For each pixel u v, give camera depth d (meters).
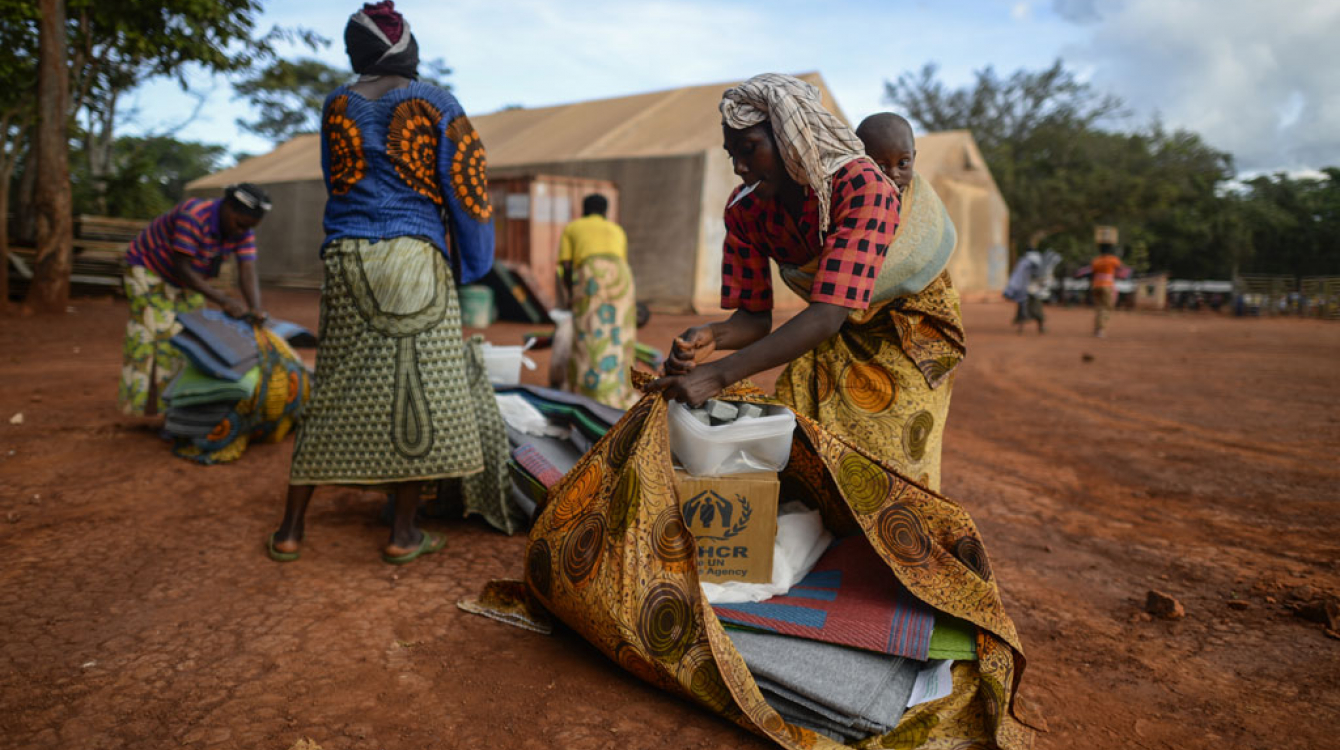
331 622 2.62
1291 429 6.61
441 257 3.03
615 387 6.02
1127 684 2.53
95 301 14.91
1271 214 47.31
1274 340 15.45
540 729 2.07
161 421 5.55
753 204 2.36
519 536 3.54
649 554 2.13
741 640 2.18
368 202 2.91
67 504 3.72
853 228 2.09
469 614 2.72
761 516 2.36
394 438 2.97
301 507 3.13
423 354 2.98
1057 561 3.61
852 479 2.23
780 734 1.99
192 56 14.16
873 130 2.31
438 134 2.94
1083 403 7.89
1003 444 6.04
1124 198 36.56
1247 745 2.20
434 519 3.72
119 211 20.92
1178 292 29.47
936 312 2.46
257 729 2.01
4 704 2.07
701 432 2.29
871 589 2.35
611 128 19.88
